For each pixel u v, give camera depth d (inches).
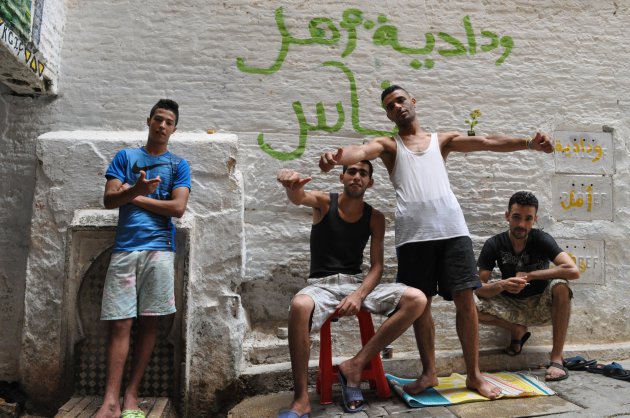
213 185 136.5
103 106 151.1
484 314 141.0
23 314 134.8
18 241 141.6
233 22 157.9
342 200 122.4
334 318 117.6
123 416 104.1
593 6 171.9
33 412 128.0
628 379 127.4
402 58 162.1
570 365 138.3
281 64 157.9
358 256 121.6
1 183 143.6
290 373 131.6
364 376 118.6
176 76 154.3
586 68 169.0
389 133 158.9
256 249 149.1
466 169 159.6
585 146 165.3
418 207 118.5
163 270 112.1
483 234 157.4
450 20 165.3
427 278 119.3
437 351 146.7
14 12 121.3
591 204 162.7
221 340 130.8
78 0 154.5
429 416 106.1
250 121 154.7
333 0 161.8
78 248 124.0
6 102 147.2
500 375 133.6
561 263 135.3
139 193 104.9
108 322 122.3
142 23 155.3
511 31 167.3
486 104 163.5
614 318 158.9
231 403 129.3
